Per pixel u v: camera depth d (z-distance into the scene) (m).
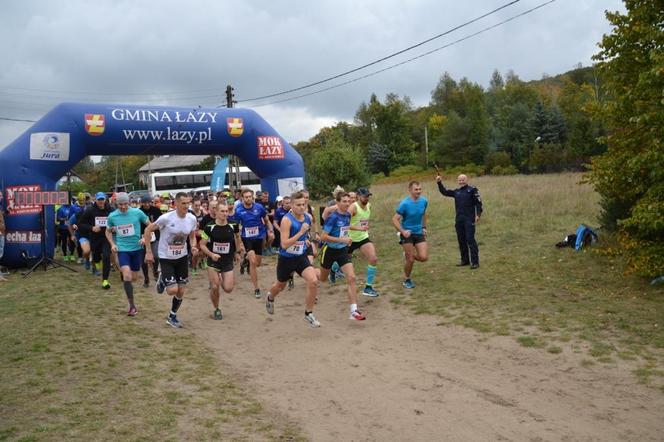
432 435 4.40
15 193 12.79
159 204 13.16
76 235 13.24
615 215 10.49
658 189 7.87
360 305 8.84
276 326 7.98
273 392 5.43
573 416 4.57
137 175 78.94
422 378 5.63
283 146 17.05
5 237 13.32
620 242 9.00
